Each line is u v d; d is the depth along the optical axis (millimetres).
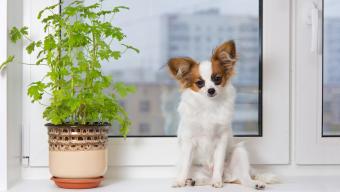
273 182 1587
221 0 1884
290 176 1739
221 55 1595
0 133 1483
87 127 1453
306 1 1725
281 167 1760
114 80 1942
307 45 1729
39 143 1666
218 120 1589
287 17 1729
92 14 1472
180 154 1641
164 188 1504
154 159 1705
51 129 1479
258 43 1773
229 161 1645
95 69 1559
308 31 1728
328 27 1793
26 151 1677
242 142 1673
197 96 1589
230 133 1649
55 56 1603
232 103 1618
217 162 1580
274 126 1736
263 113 1731
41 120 1665
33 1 1665
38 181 1638
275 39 1729
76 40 1438
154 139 1709
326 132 1806
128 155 1700
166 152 1710
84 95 1433
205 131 1608
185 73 1604
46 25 1534
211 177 1633
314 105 1731
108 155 1692
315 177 1716
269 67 1731
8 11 1505
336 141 1737
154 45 1927
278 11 1728
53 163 1472
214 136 1621
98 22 1501
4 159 1484
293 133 1754
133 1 1849
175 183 1530
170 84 2184
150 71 1991
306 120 1731
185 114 1609
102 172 1497
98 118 1526
